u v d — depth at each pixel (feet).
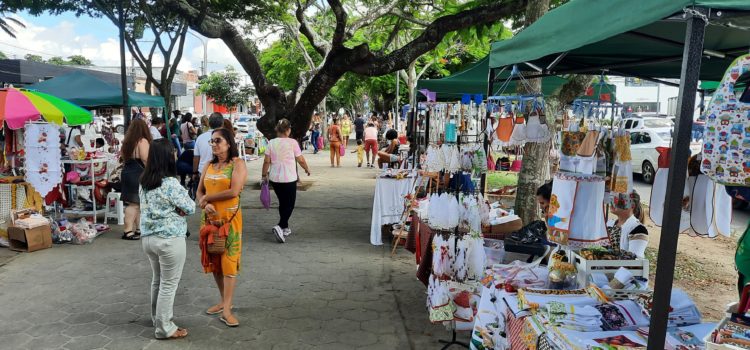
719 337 7.04
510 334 10.44
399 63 31.68
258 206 32.32
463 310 13.26
